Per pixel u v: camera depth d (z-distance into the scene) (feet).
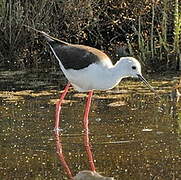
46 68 55.93
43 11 58.75
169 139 36.52
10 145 36.09
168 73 53.06
